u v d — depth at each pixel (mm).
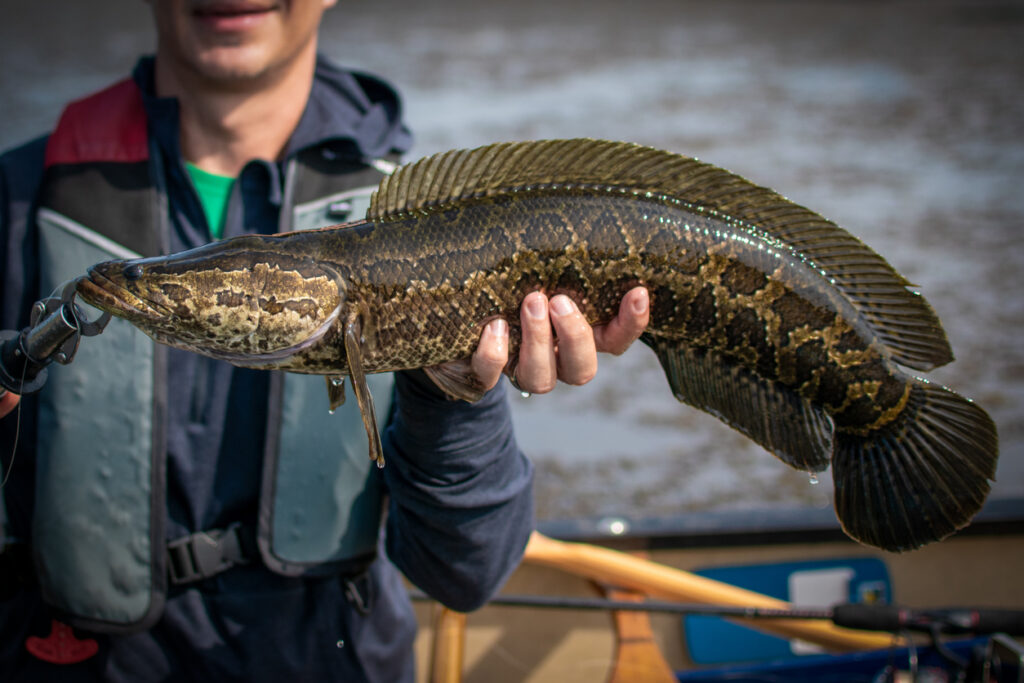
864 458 883
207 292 799
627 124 5805
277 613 940
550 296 836
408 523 910
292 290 803
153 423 920
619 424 3027
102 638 935
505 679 1336
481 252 823
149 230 936
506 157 834
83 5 9758
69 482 914
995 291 3713
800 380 876
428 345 828
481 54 7781
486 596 937
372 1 10492
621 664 1207
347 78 1025
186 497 934
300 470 929
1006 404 3018
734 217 859
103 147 949
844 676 1256
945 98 6578
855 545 1420
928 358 862
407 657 1013
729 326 863
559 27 9000
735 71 7316
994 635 1045
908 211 4508
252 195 965
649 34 8734
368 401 797
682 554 1409
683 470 2760
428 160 830
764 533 1403
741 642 1401
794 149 5449
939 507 856
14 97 6062
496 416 874
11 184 954
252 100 953
